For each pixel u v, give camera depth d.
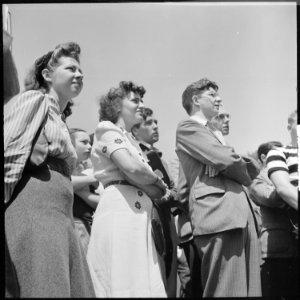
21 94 3.37
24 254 3.11
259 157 3.85
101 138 3.70
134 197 3.64
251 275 3.67
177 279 3.71
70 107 3.78
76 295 3.22
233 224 3.64
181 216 3.78
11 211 3.17
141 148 3.80
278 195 3.79
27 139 3.25
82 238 3.68
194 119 3.84
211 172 3.76
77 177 3.70
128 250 3.53
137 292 3.47
